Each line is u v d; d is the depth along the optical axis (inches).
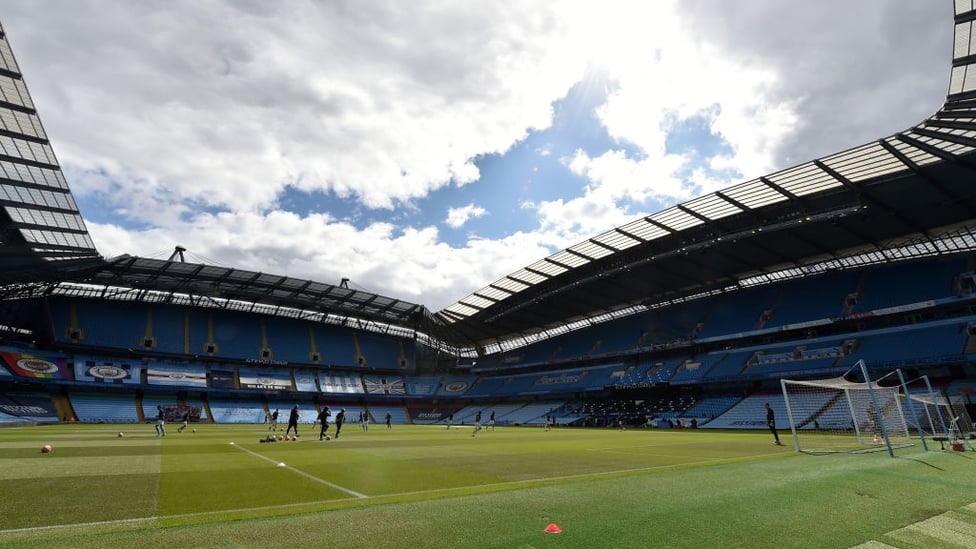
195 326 2672.2
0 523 245.1
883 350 1579.7
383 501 307.6
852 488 340.8
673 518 249.6
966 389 1364.4
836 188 1369.3
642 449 780.0
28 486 361.4
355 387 2883.9
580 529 227.0
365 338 3230.8
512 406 2765.7
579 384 2502.5
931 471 427.8
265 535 212.4
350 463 546.3
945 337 1488.7
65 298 2343.8
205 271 2213.3
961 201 1395.2
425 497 327.3
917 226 1565.0
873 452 605.3
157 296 2549.2
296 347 2896.2
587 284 2228.1
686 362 2174.0
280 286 2442.2
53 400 2003.0
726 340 2076.8
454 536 213.9
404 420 2832.2
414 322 3036.4
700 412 1893.5
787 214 1519.4
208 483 388.2
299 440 924.0
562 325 2910.9
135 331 2443.4
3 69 1065.5
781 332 1947.6
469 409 2910.9
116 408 2121.1
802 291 2018.9
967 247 1636.3
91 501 307.0
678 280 2183.8
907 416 900.0
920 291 1658.5
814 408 1445.6
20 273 1802.4
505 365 3053.6
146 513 272.5
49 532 225.0
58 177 1368.1
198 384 2407.7
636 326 2554.1
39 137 1232.2
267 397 2618.1
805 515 260.8
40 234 1596.9
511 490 343.9
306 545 198.4
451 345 3353.8
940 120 1012.5
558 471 488.7
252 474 443.8
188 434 1140.5
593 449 783.7
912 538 226.2
